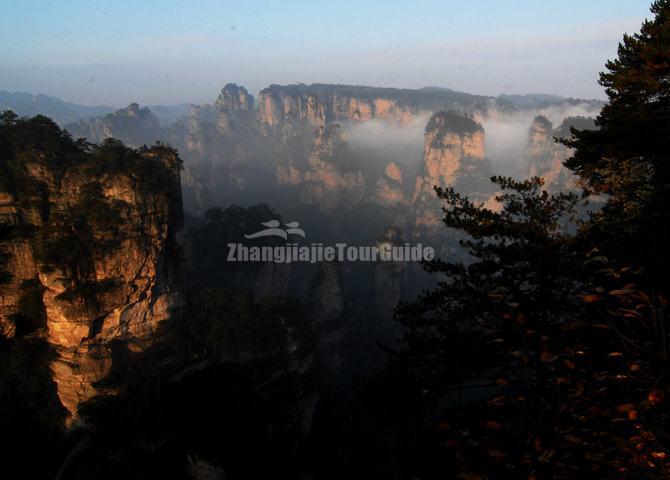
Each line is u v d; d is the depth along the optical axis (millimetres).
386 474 48875
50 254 48625
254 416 55969
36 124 63719
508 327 14094
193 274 104562
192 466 48156
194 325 60875
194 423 51438
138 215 52938
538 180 19422
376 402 18391
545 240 16531
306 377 63844
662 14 21266
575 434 7332
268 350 61375
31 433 51750
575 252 17016
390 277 109188
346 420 66312
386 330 109250
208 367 58812
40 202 57406
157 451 48281
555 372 8586
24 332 53375
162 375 55219
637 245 16516
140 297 55500
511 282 17000
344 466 55469
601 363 9797
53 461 51688
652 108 19281
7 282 52625
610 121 19875
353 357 97250
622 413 7406
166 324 59375
